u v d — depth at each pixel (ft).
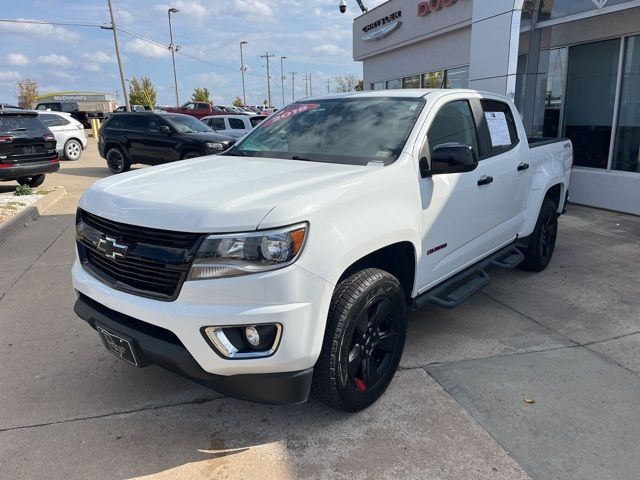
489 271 18.47
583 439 9.26
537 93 30.27
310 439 9.30
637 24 26.11
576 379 11.25
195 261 7.77
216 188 8.94
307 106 13.73
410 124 11.27
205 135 43.09
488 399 10.46
